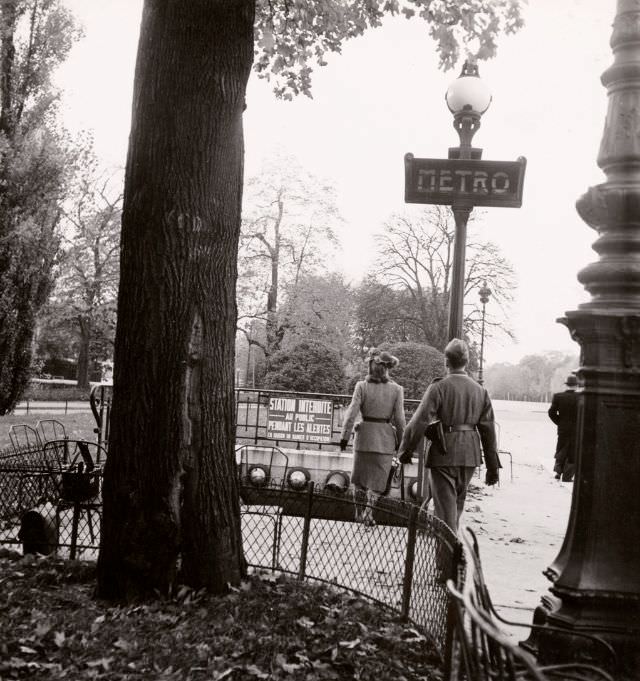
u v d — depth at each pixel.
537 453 24.48
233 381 5.52
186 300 5.21
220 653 4.27
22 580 5.54
